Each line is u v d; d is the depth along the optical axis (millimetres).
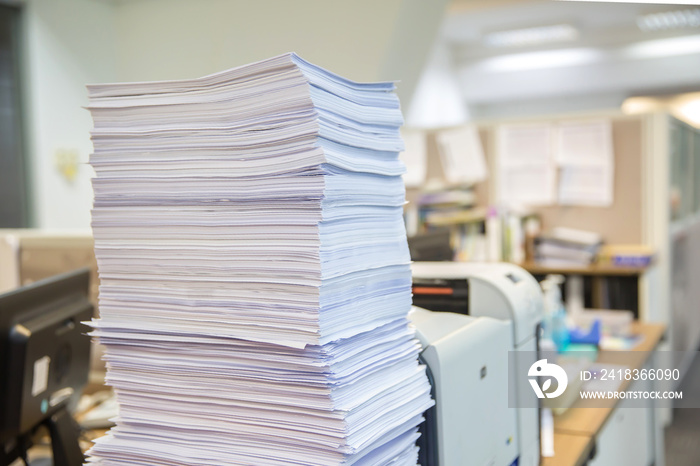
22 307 1176
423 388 795
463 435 872
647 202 3338
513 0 5398
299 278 655
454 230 3533
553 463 1175
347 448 650
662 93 9328
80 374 1366
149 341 742
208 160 702
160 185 725
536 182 3541
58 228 3877
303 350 660
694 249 4488
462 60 7590
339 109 679
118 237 755
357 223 712
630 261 3121
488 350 964
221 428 714
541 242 3381
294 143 652
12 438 1190
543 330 1845
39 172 3799
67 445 1274
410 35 2709
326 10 2184
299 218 653
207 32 2426
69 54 3910
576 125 3443
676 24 6488
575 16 6090
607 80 8227
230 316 696
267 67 654
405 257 790
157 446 742
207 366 709
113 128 746
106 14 3895
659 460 2355
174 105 716
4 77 3760
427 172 3771
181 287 723
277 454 687
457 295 1090
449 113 7441
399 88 2900
